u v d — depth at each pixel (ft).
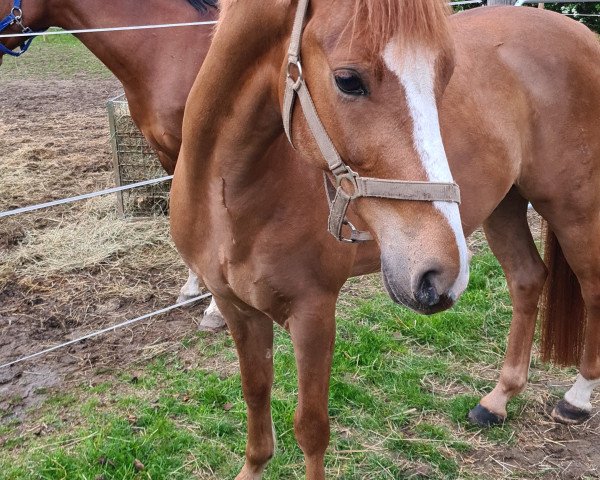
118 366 9.42
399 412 8.23
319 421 5.76
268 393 6.57
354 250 5.57
